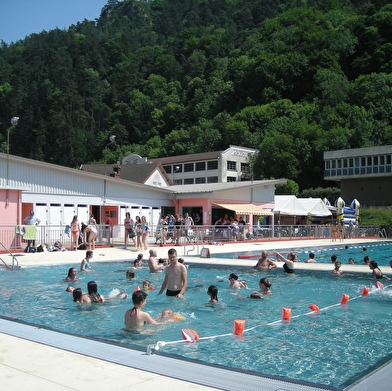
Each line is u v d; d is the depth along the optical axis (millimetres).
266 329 7797
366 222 51594
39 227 23406
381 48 99438
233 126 97625
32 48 151875
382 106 85688
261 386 4293
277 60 108625
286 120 93125
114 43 164000
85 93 133875
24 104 120438
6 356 5141
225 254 21953
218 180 83312
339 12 132375
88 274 15172
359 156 66125
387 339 7113
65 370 4688
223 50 149000
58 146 113125
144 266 17078
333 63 103750
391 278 13875
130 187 33406
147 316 8031
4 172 26062
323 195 71812
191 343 6781
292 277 14688
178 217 31672
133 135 126750
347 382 4566
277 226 35094
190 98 131250
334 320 8555
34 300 10570
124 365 4859
